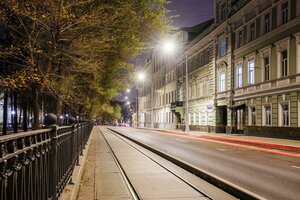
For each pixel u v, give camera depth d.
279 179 9.91
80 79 16.22
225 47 39.22
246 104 34.00
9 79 8.53
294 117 25.88
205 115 46.06
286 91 26.69
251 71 33.19
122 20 11.28
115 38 11.45
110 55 14.51
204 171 9.88
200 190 7.98
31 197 3.49
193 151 18.75
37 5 8.30
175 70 63.34
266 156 16.20
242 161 14.17
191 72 53.03
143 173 10.42
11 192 2.74
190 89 54.09
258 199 6.62
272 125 29.05
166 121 70.50
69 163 7.83
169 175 10.06
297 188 8.60
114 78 19.83
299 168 12.15
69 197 6.02
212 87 42.59
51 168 4.94
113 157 15.11
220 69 40.50
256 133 31.52
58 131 5.50
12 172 2.75
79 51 10.27
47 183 4.55
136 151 17.84
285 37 26.92
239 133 35.59
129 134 41.72
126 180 9.36
